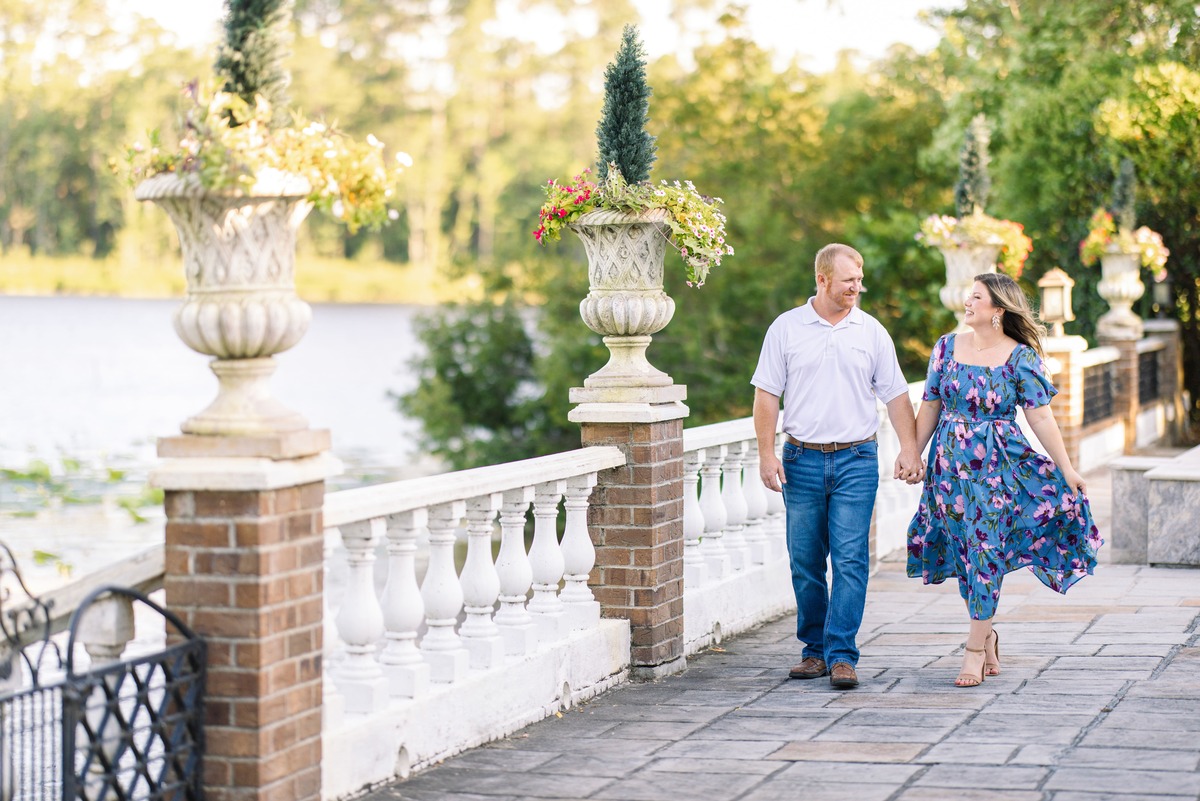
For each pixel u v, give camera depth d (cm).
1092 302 2459
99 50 10319
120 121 10219
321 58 10262
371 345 8075
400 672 636
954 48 3206
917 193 3650
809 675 804
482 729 676
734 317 3653
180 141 513
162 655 502
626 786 600
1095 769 589
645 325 802
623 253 796
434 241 10662
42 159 10438
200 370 6512
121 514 2861
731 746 658
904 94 3750
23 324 8669
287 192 515
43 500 3023
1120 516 1169
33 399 5450
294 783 538
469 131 10675
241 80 528
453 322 4222
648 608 807
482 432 4497
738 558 975
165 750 509
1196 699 703
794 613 1034
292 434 524
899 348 3231
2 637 567
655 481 806
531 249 4084
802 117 3834
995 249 1639
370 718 603
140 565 553
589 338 3694
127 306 9969
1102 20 2941
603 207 786
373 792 599
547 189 797
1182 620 912
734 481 977
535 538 753
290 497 533
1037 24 2888
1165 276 2158
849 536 773
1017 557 756
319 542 551
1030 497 748
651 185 796
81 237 10706
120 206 10506
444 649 669
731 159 3756
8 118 10400
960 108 3027
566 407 3722
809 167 3688
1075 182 2489
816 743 654
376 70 10475
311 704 548
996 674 779
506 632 721
